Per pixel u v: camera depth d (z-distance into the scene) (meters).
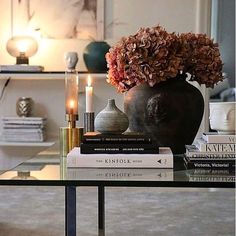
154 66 1.74
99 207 2.29
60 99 3.77
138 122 1.79
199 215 2.98
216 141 1.50
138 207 3.18
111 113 1.60
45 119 3.66
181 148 1.82
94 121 1.76
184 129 1.79
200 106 1.82
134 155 1.46
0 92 3.76
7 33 3.73
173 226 2.74
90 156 1.47
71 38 3.71
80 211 3.05
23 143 3.49
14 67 3.44
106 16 3.71
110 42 3.71
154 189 3.72
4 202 3.29
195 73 1.89
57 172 1.43
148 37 1.75
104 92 3.74
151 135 1.79
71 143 1.84
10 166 3.75
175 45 1.77
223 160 1.49
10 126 3.52
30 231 2.63
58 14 3.70
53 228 2.69
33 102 3.77
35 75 3.45
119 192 3.62
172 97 1.76
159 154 1.48
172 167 1.47
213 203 3.29
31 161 1.71
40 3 3.70
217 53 1.91
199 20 3.70
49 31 3.71
